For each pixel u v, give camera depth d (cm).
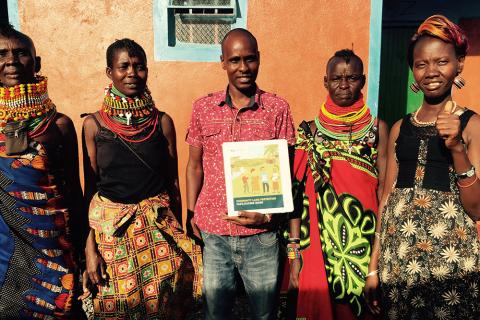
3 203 238
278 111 251
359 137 274
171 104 421
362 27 409
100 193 261
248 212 239
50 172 247
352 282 266
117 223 251
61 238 255
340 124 275
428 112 220
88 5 405
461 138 197
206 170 253
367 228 269
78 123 421
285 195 244
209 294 255
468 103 644
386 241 226
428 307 207
